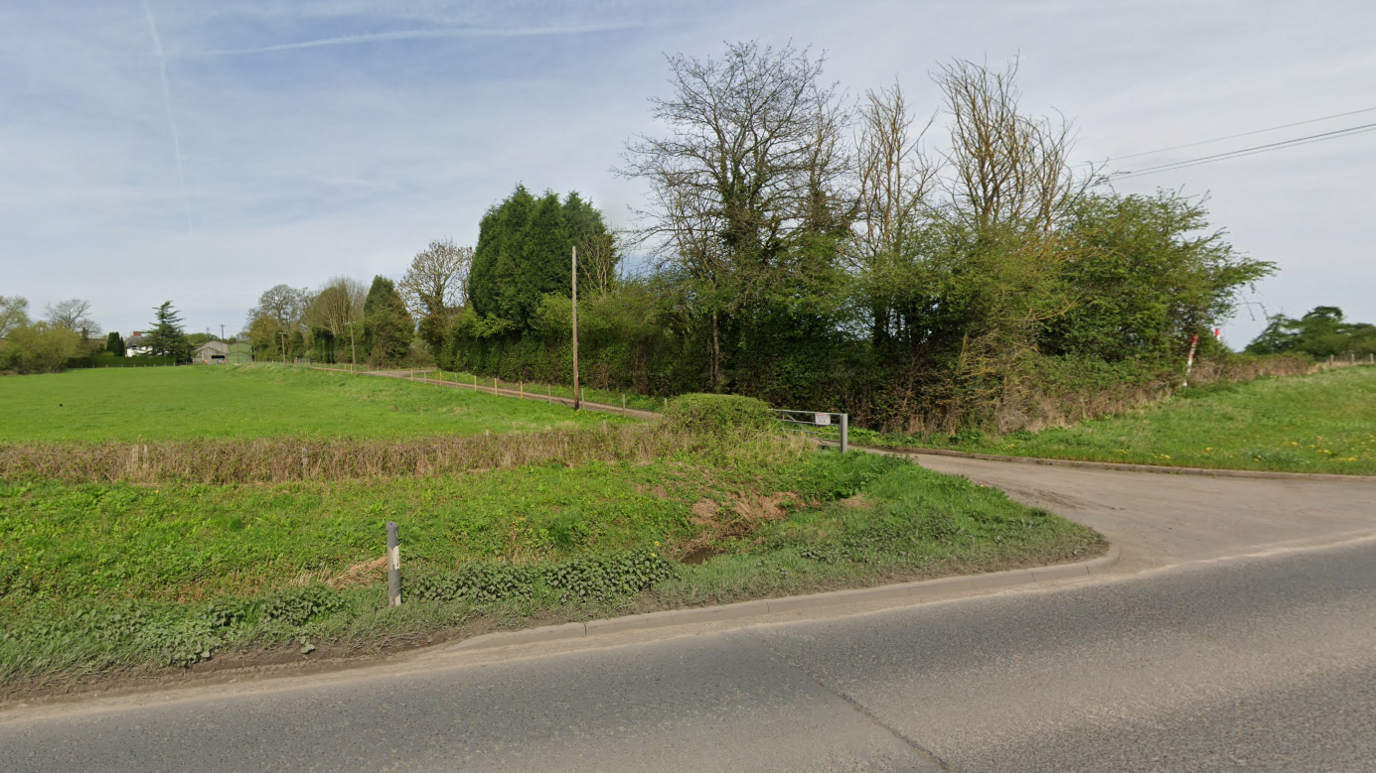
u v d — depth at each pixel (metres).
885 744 3.96
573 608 6.21
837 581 6.92
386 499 9.83
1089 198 23.97
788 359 23.75
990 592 6.90
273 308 97.50
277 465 10.77
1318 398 21.66
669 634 5.88
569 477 11.41
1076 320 22.58
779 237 24.20
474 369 51.91
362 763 3.83
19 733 4.25
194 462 10.55
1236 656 5.14
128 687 4.88
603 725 4.23
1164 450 15.84
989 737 4.03
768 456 13.30
